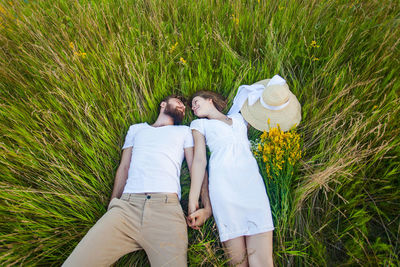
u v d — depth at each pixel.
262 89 2.19
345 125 1.93
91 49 2.38
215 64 2.53
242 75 2.42
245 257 1.49
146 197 1.67
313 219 1.69
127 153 2.03
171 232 1.56
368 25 2.38
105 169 1.99
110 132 2.14
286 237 1.67
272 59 2.40
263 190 1.70
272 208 1.77
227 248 1.55
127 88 2.26
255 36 2.57
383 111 1.78
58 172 1.80
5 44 2.38
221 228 1.60
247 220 1.59
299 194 1.67
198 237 1.77
